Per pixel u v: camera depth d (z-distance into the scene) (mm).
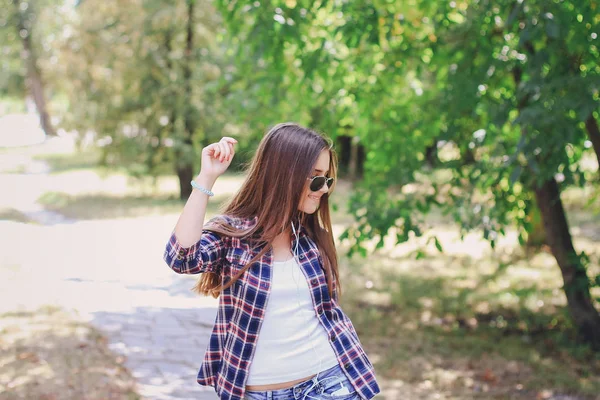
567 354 6910
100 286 8414
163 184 22172
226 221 2291
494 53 6391
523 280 10242
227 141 2217
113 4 17516
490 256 11992
